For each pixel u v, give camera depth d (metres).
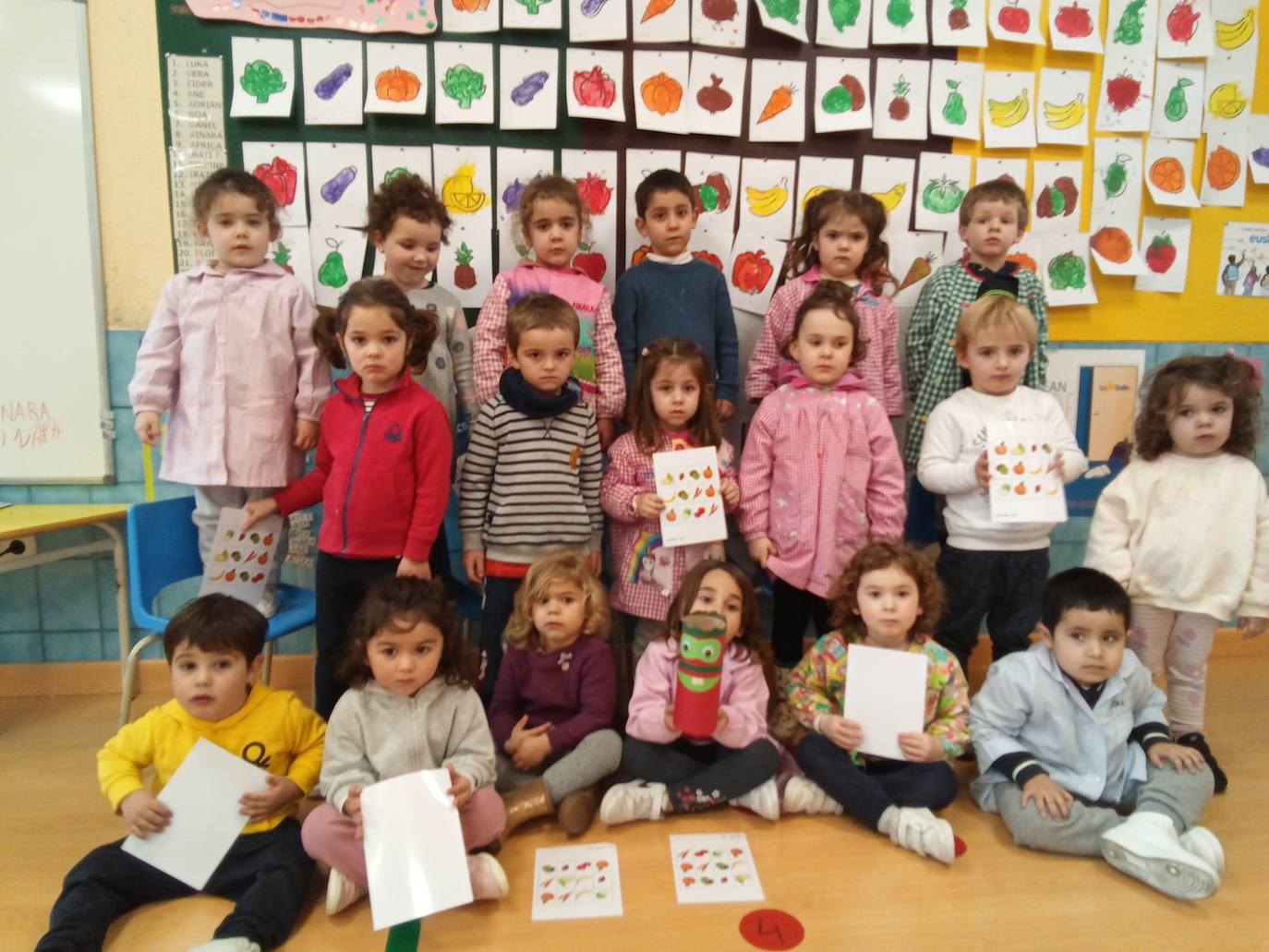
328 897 1.40
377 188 2.24
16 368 2.23
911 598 1.73
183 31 2.14
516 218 2.26
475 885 1.42
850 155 2.37
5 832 1.66
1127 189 2.49
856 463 2.00
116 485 2.31
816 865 1.55
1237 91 2.50
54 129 2.15
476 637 2.29
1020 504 1.89
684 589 1.80
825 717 1.75
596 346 2.14
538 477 1.94
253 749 1.53
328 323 1.91
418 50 2.20
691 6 2.25
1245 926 1.39
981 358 2.03
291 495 1.95
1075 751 1.68
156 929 1.38
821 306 1.96
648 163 2.30
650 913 1.40
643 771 1.74
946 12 2.33
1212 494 1.88
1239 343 2.62
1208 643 1.92
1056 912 1.42
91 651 2.36
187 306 1.97
